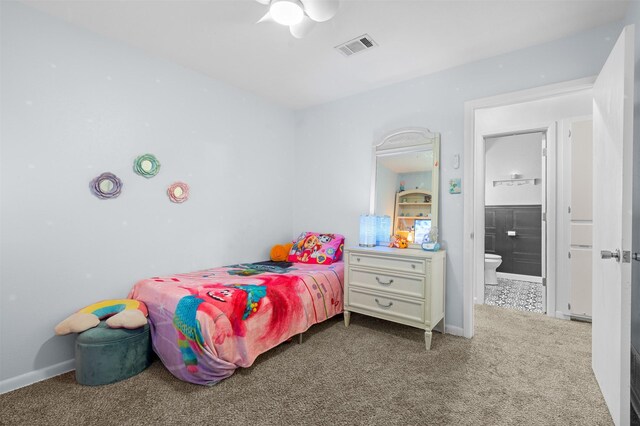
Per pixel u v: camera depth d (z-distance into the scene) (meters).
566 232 3.19
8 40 1.93
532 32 2.27
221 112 3.16
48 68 2.08
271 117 3.70
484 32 2.27
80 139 2.22
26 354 1.97
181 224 2.82
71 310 2.17
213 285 2.30
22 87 1.98
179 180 2.81
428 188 2.90
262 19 2.14
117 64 2.41
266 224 3.64
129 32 2.31
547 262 3.27
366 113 3.36
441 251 2.73
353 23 2.17
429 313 2.44
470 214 2.68
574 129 3.18
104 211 2.34
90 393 1.83
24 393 1.84
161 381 1.96
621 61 1.53
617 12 2.04
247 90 3.39
